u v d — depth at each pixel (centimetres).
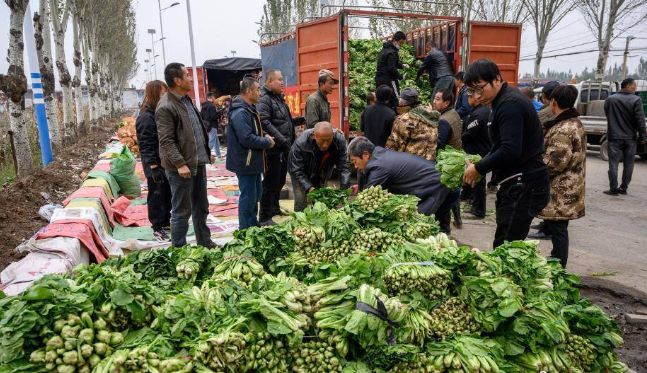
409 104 630
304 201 581
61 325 196
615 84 1606
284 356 230
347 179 574
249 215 584
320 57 926
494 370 242
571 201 450
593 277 499
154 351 209
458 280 296
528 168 369
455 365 243
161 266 300
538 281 300
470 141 688
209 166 1264
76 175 991
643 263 545
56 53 1455
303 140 552
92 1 2181
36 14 1137
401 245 316
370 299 246
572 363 271
